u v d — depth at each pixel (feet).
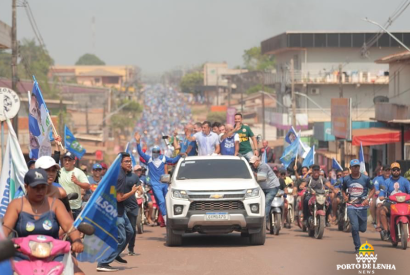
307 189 67.05
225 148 67.56
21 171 43.70
